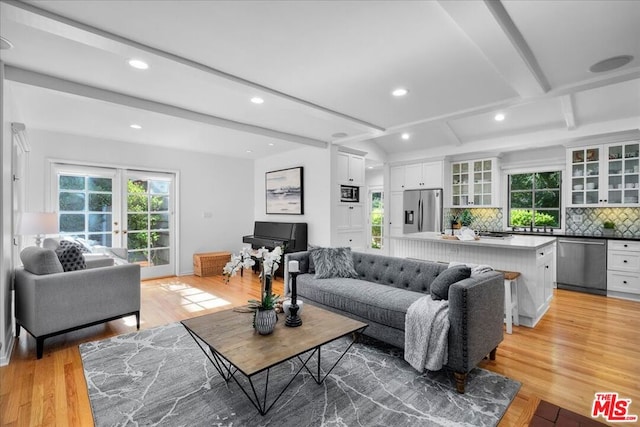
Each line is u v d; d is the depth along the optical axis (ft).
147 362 8.01
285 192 19.44
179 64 7.63
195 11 5.82
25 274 8.84
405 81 8.94
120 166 16.52
